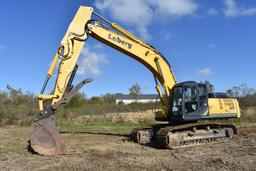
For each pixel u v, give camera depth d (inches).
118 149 615.8
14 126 1133.7
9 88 1817.2
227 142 700.0
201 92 686.5
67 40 593.0
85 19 622.8
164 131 626.8
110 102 2346.2
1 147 636.1
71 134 868.0
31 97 1836.9
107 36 656.4
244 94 1638.8
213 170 437.4
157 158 524.7
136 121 1266.0
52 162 491.5
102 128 1062.4
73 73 589.6
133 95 3302.2
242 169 439.2
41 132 534.6
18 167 467.5
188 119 661.3
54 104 542.9
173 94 684.7
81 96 2181.3
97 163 483.8
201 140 682.2
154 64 695.7
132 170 443.2
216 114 698.8
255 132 863.7
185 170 441.1
